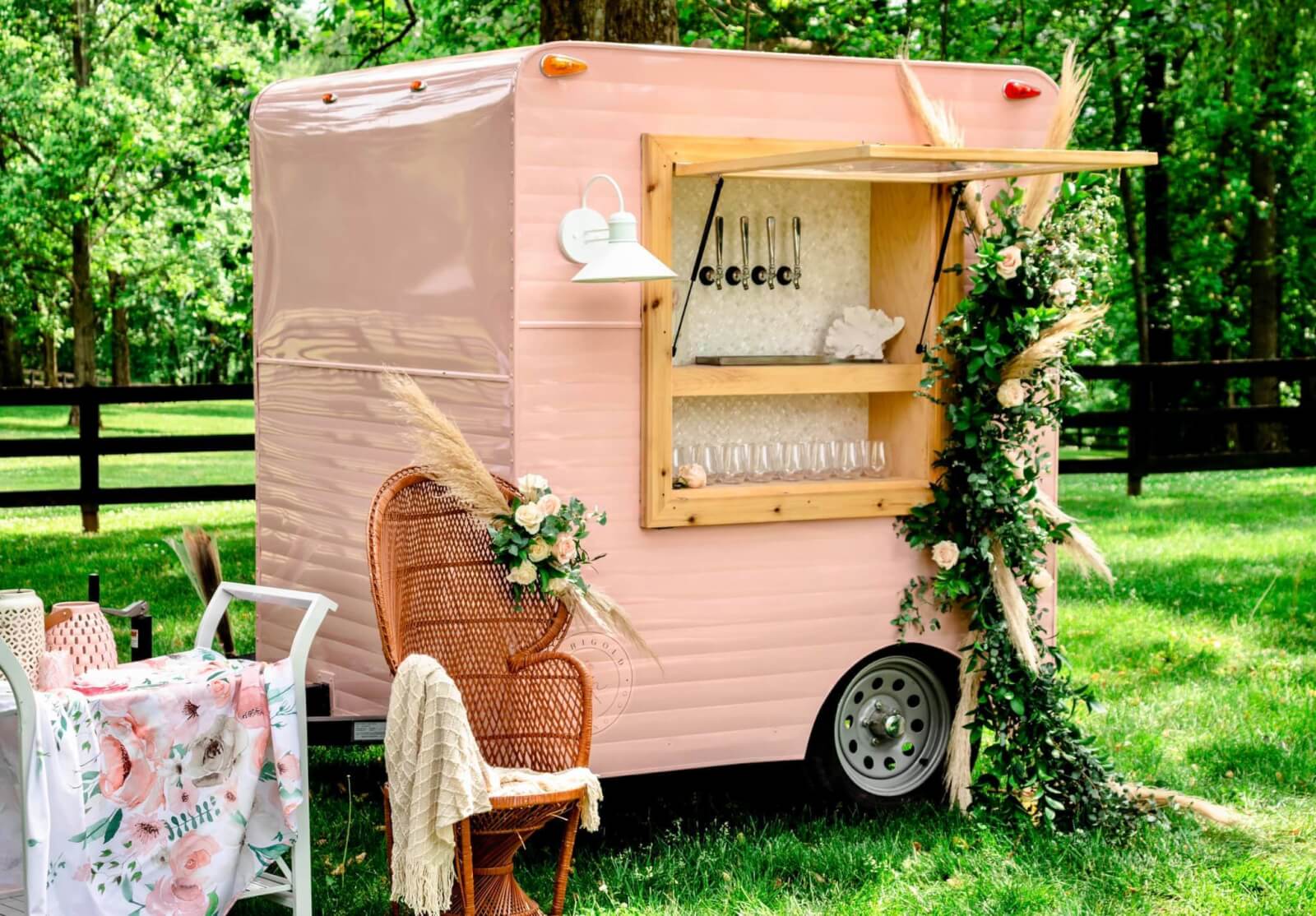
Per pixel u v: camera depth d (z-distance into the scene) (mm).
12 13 19109
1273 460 13812
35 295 25625
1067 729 5129
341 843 4910
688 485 4902
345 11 10609
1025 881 4453
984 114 5332
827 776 5160
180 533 11250
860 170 4859
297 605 3980
